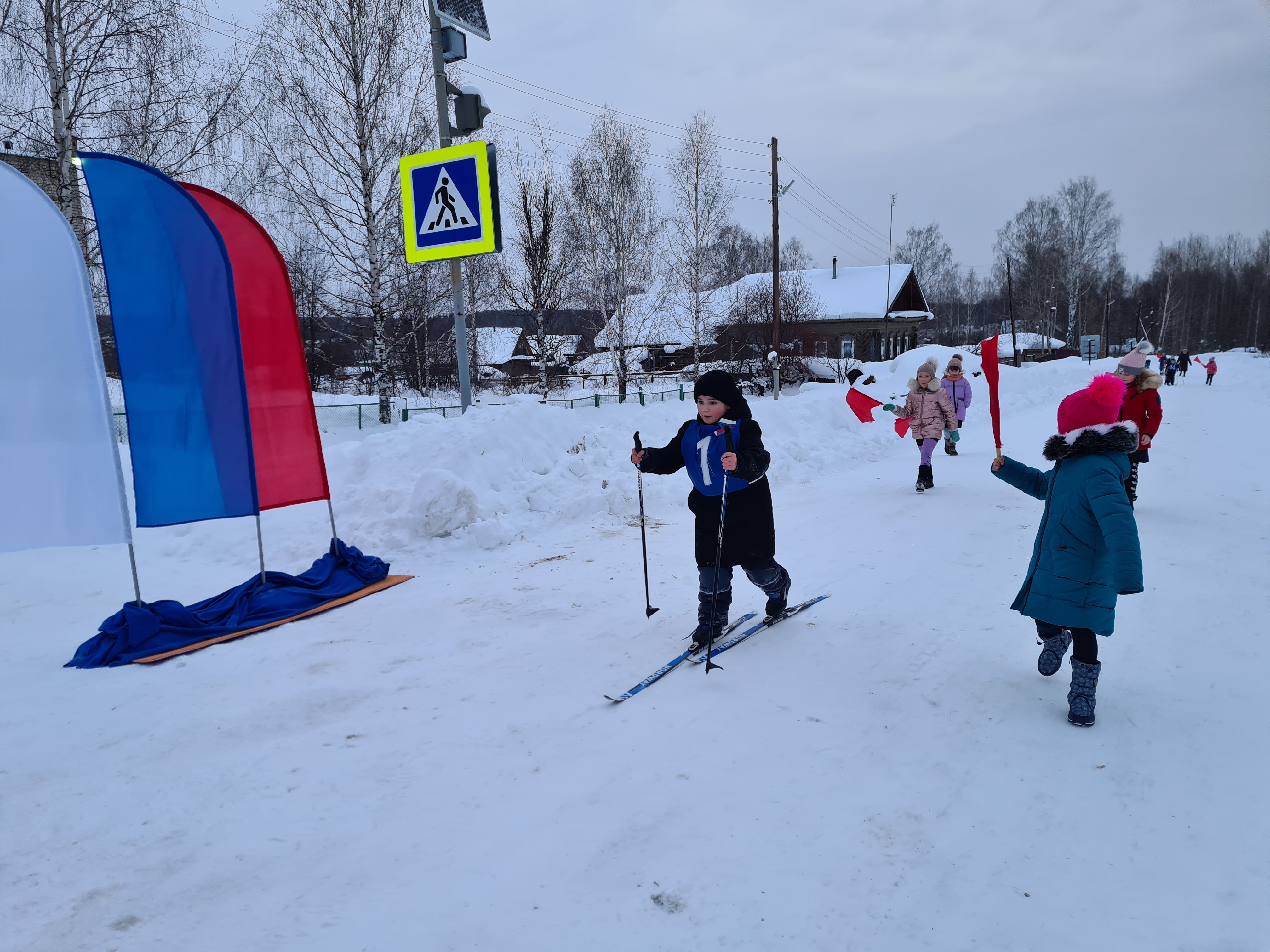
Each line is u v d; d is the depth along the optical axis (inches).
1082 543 126.3
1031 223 2743.6
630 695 145.6
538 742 129.0
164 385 192.2
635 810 107.4
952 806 105.9
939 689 143.6
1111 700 136.8
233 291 203.8
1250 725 125.3
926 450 342.0
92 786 118.8
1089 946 79.4
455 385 1160.2
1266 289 3577.8
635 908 87.7
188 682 160.7
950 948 80.1
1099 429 124.6
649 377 1312.7
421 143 704.4
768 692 145.6
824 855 96.1
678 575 228.5
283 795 115.1
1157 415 277.4
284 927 86.0
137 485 189.2
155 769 123.9
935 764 117.1
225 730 137.3
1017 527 269.1
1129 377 282.8
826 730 129.5
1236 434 536.4
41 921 88.3
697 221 1141.7
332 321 836.6
